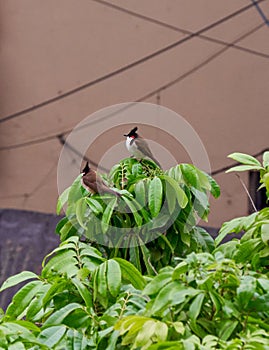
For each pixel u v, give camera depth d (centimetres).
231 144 1230
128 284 540
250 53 1239
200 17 1258
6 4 1330
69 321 498
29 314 532
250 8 1245
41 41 1313
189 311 447
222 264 462
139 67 1270
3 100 1316
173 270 463
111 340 466
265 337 457
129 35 1278
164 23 1266
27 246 1214
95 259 548
